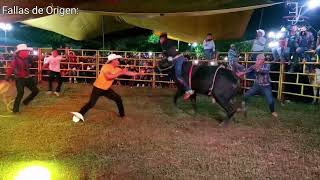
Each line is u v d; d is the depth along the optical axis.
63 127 8.23
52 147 6.71
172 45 9.47
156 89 15.85
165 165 5.86
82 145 6.89
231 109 8.62
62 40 23.88
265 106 11.55
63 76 17.72
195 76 9.00
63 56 17.66
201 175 5.45
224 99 8.63
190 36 17.41
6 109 10.32
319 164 5.99
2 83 14.73
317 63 11.77
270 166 5.88
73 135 7.57
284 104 11.93
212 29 16.44
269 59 13.83
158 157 6.25
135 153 6.45
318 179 5.36
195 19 15.65
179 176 5.40
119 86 16.88
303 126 8.71
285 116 9.89
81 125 8.47
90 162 5.95
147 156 6.30
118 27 17.70
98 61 17.47
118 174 5.45
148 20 15.98
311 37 12.75
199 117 9.63
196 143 7.12
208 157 6.28
